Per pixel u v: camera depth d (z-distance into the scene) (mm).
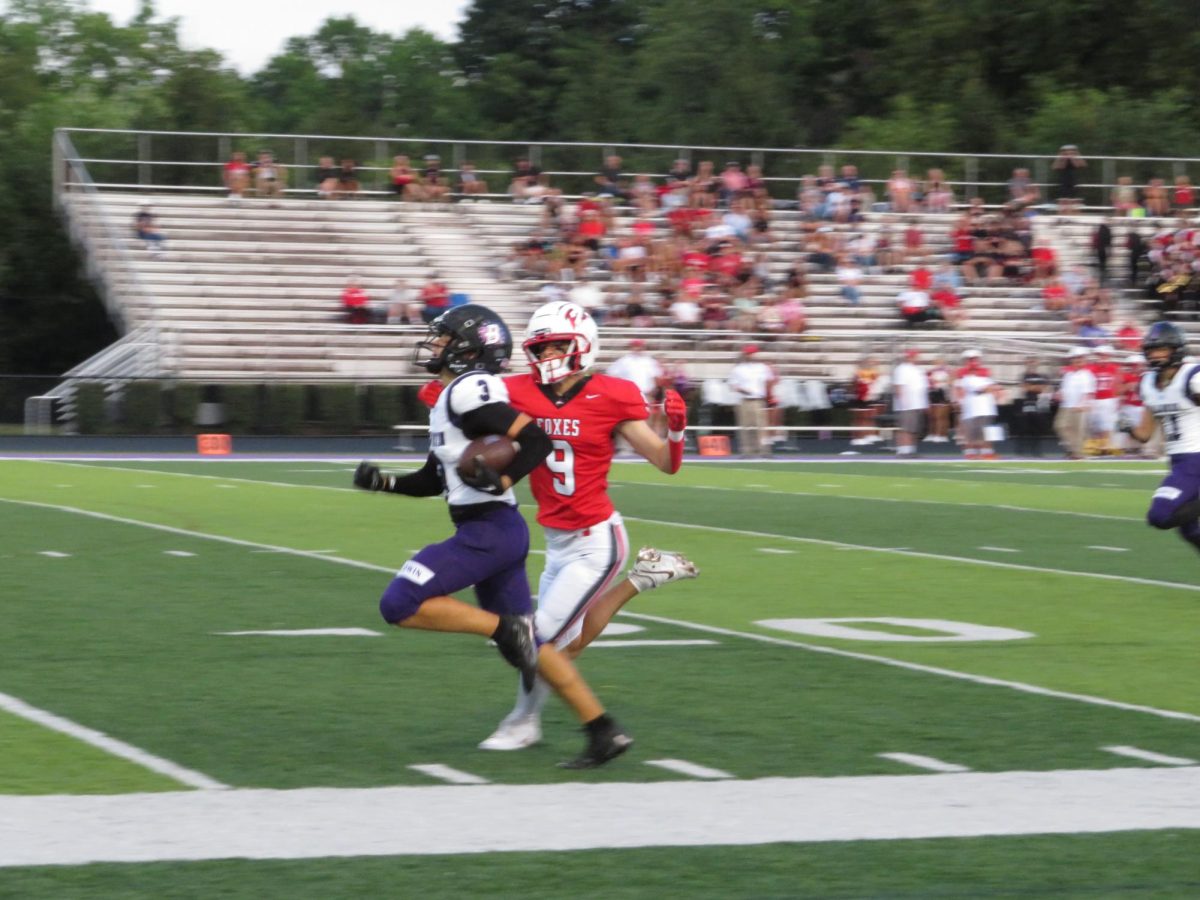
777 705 12562
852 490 35469
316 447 50219
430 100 116812
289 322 54812
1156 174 67312
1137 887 8055
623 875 8102
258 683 13211
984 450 49844
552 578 10836
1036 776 10273
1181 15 91938
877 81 98812
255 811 9211
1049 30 91562
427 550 10430
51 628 15797
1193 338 60031
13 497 30766
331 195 60469
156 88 98000
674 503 31531
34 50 103312
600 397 10688
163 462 43625
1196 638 16109
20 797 9492
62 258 69938
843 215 61781
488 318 10680
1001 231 61188
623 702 12656
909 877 8148
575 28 113312
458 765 10492
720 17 91250
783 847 8617
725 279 57031
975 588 19719
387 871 8102
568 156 62781
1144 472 43000
